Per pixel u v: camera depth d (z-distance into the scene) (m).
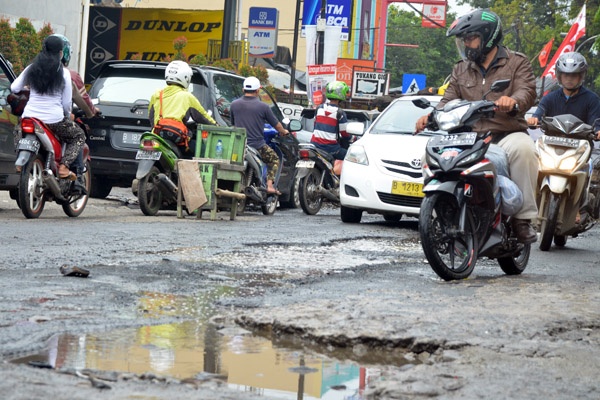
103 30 48.50
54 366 6.26
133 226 17.17
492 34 12.25
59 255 12.27
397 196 20.31
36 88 17.81
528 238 12.37
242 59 51.34
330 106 25.03
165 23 48.16
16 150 18.06
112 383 5.81
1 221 17.03
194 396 5.62
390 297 9.69
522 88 12.30
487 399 5.93
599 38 51.03
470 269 11.83
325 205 29.67
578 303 9.67
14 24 35.56
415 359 7.18
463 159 11.38
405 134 21.16
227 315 8.50
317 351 7.27
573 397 6.07
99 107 22.86
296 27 60.44
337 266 12.70
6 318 7.85
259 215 23.25
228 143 20.48
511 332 7.95
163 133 20.31
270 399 5.68
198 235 16.02
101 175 23.45
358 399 5.82
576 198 16.83
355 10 106.31
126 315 8.28
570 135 16.56
